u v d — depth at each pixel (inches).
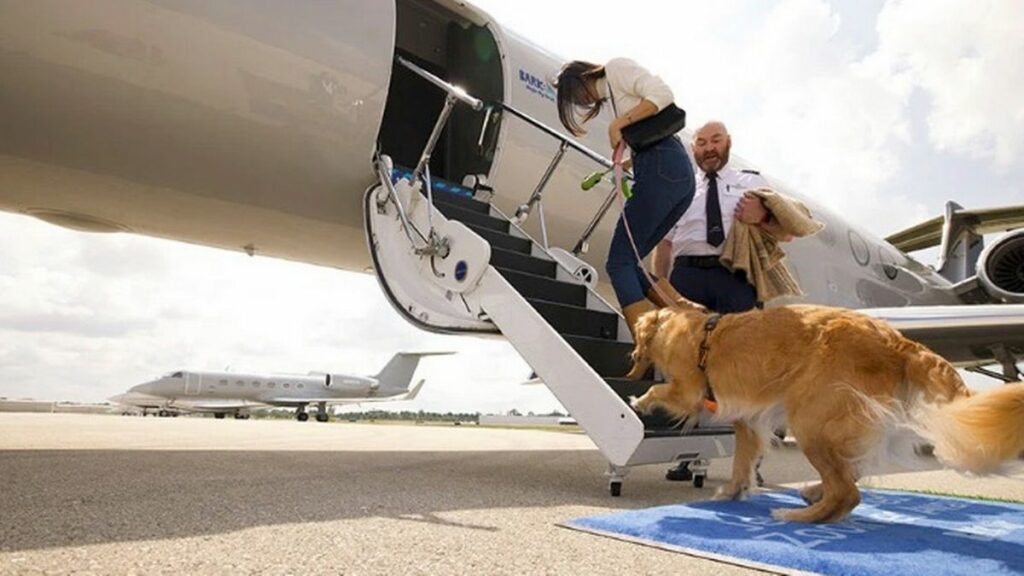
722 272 145.1
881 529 97.0
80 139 169.2
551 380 132.7
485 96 271.0
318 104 192.2
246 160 190.2
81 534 78.5
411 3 280.2
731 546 81.4
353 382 1788.9
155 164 181.9
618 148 141.5
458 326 157.8
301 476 145.6
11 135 163.8
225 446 245.8
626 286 142.8
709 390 109.3
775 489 145.4
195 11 168.1
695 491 147.9
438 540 82.9
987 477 85.3
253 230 222.5
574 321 166.1
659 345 114.4
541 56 265.3
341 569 67.9
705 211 146.7
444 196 203.2
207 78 173.3
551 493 132.4
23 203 196.1
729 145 150.9
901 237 684.1
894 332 98.7
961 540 90.0
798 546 83.0
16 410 1701.5
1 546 71.7
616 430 121.7
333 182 206.2
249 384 1632.6
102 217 207.9
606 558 77.0
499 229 205.9
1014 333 260.4
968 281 473.4
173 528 83.7
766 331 102.7
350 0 200.1
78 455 179.5
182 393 1544.0
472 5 242.7
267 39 180.1
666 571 72.1
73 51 155.5
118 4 157.9
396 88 289.3
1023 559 79.0
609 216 280.4
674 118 139.6
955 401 86.7
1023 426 80.5
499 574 68.4
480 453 254.4
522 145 245.3
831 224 390.9
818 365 97.0
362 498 114.7
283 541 79.1
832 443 95.4
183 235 226.2
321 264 267.4
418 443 331.9
